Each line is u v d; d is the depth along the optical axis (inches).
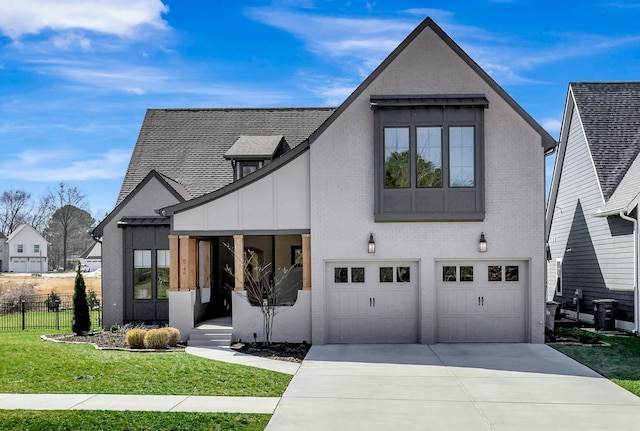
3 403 404.8
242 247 688.4
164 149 911.0
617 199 786.2
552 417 382.6
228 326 707.4
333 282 676.1
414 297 671.1
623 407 406.3
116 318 804.0
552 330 722.8
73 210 3757.4
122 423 362.0
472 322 668.7
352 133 666.8
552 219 1079.0
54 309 1193.4
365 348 636.7
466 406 408.8
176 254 698.2
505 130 658.2
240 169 837.8
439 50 663.8
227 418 374.9
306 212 679.1
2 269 3457.2
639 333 728.3
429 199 653.3
